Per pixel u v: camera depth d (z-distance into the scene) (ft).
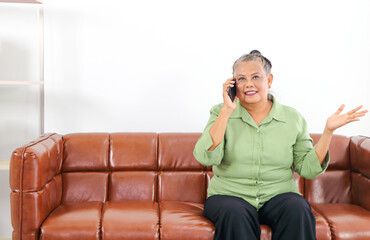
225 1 10.29
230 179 7.79
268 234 7.23
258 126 7.74
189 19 10.27
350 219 7.57
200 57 10.33
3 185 10.30
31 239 7.24
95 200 8.91
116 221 7.41
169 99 10.36
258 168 7.65
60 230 7.21
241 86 7.58
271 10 10.34
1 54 10.06
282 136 7.71
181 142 9.25
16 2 9.68
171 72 10.32
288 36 10.39
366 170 8.42
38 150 7.52
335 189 9.11
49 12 10.05
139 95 10.32
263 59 7.69
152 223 7.39
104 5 10.15
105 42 10.19
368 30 10.50
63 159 9.00
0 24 10.03
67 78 10.16
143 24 10.22
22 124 10.21
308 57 10.44
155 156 9.18
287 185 7.79
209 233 7.21
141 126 10.36
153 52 10.27
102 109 10.28
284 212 7.02
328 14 10.43
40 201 7.33
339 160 9.16
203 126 10.42
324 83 10.50
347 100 10.55
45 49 10.09
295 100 10.48
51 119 10.18
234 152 7.67
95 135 9.26
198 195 9.09
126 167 9.09
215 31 10.30
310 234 6.95
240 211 6.89
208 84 10.37
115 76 10.25
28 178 7.23
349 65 10.52
